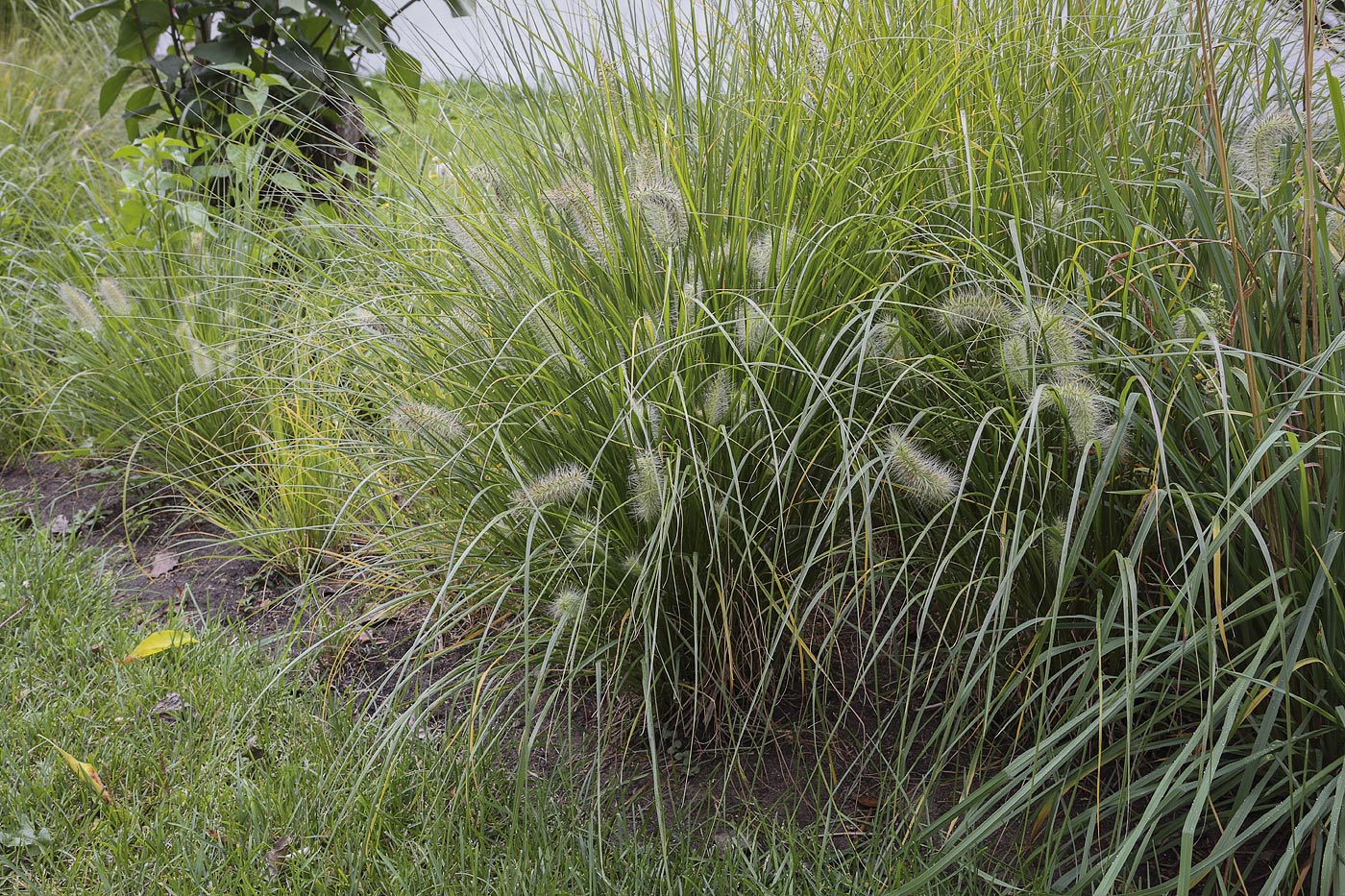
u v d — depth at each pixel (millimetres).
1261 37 2969
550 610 2607
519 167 3072
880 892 2256
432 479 2893
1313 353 2127
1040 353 2406
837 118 2852
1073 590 2580
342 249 3721
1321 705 2230
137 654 3160
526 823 2404
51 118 6535
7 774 2771
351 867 2459
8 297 4766
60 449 4586
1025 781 2471
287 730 2967
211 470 4148
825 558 2818
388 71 4613
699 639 2818
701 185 2730
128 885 2457
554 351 2635
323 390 3393
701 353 2572
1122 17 3117
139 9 4898
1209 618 1883
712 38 2945
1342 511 2080
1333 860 1925
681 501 2492
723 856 2432
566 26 2922
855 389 2230
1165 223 2672
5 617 3459
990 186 2572
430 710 2561
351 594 3592
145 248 4402
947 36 2947
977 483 2643
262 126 4852
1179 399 2389
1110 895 2080
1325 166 2553
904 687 2928
